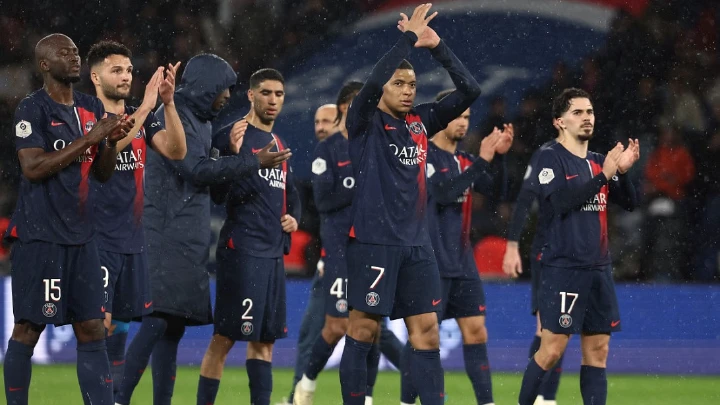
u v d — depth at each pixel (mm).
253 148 22438
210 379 21625
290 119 49344
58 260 17438
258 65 49812
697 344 36625
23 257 17453
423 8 19922
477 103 49188
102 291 18016
